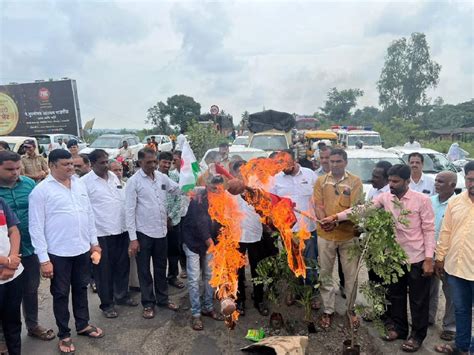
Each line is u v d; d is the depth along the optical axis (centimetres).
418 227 420
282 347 373
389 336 441
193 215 470
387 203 434
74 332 470
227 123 2608
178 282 603
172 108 3841
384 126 3762
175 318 501
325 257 473
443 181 463
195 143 1519
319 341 438
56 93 2400
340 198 460
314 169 749
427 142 3481
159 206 503
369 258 393
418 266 418
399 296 441
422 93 5412
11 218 386
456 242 389
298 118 4950
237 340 448
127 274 538
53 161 421
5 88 2414
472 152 2775
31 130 2450
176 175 680
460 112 5119
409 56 5412
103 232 500
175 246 593
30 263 446
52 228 418
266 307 510
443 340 446
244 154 1011
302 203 512
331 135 2402
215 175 472
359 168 892
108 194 504
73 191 436
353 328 400
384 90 5547
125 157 1658
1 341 410
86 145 2062
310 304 451
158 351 430
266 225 486
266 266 438
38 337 459
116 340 450
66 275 426
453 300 399
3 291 374
